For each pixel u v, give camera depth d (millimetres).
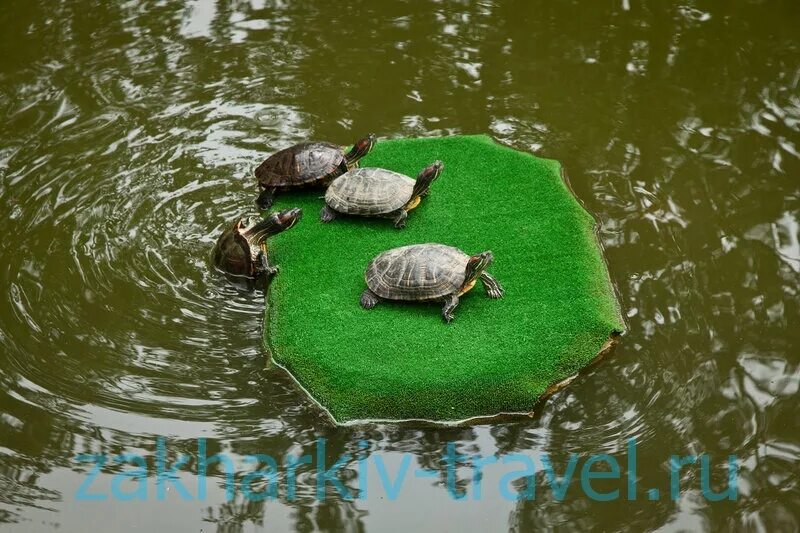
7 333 5785
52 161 7555
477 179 7102
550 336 5492
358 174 6582
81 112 8211
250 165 7527
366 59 8938
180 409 5250
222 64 8906
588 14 9500
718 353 5516
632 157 7480
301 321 5715
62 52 9102
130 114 8172
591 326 5570
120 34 9406
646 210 6844
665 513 4547
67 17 9695
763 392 5238
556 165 7262
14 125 8016
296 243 6457
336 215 6652
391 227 6543
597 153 7555
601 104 8188
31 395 5328
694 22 9273
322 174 6805
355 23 9523
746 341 5598
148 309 6008
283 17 9656
